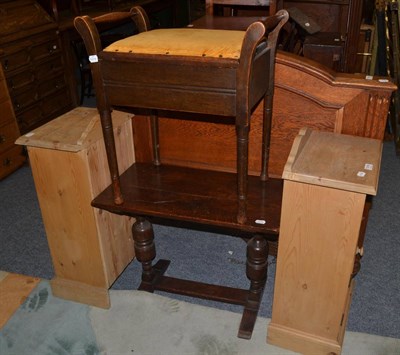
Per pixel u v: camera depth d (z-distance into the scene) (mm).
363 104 1629
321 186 1321
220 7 3078
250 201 1614
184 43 1344
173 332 1730
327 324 1540
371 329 1729
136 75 1355
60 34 3482
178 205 1606
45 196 1705
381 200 2627
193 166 1980
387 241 2270
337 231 1370
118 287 1998
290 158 1405
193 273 2086
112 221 1812
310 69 1623
